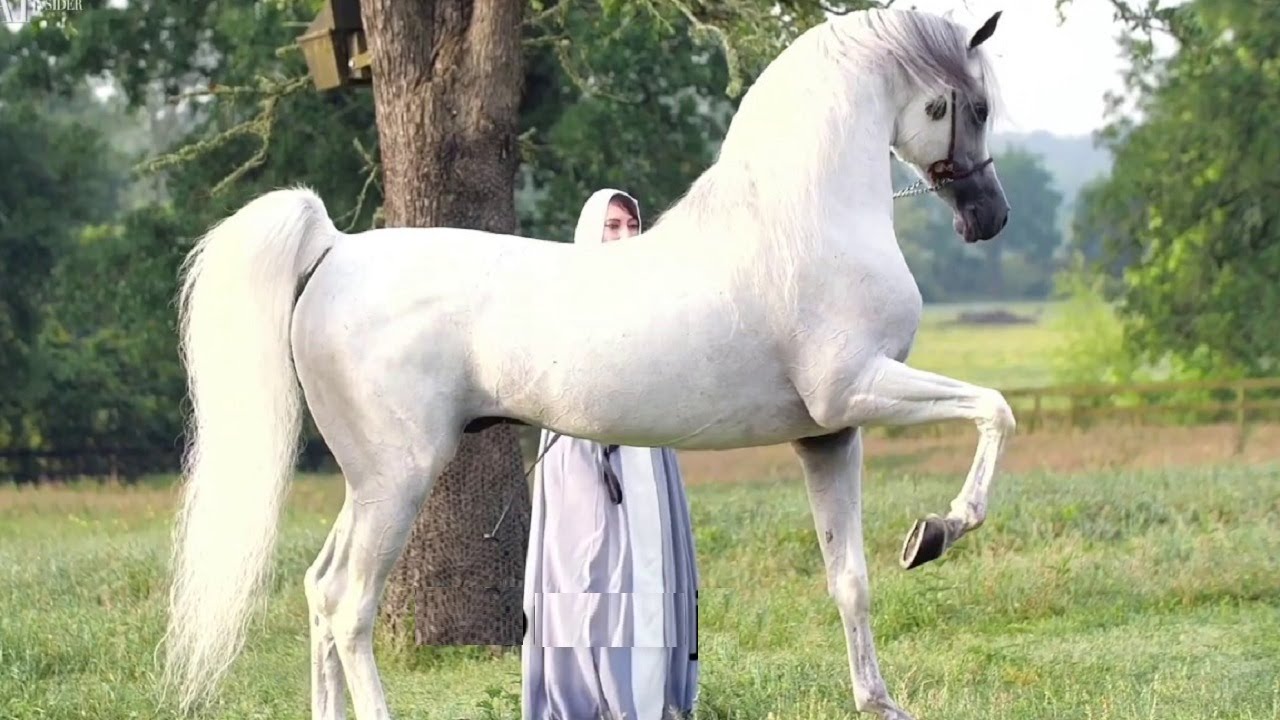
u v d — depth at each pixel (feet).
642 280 16.16
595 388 16.01
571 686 18.35
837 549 17.20
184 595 16.63
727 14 29.27
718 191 16.37
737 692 20.36
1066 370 126.11
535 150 39.42
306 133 57.88
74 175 92.89
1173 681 20.76
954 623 27.09
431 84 25.93
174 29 61.87
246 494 16.43
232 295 16.51
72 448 95.81
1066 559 30.22
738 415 16.28
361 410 16.42
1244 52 86.07
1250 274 87.97
